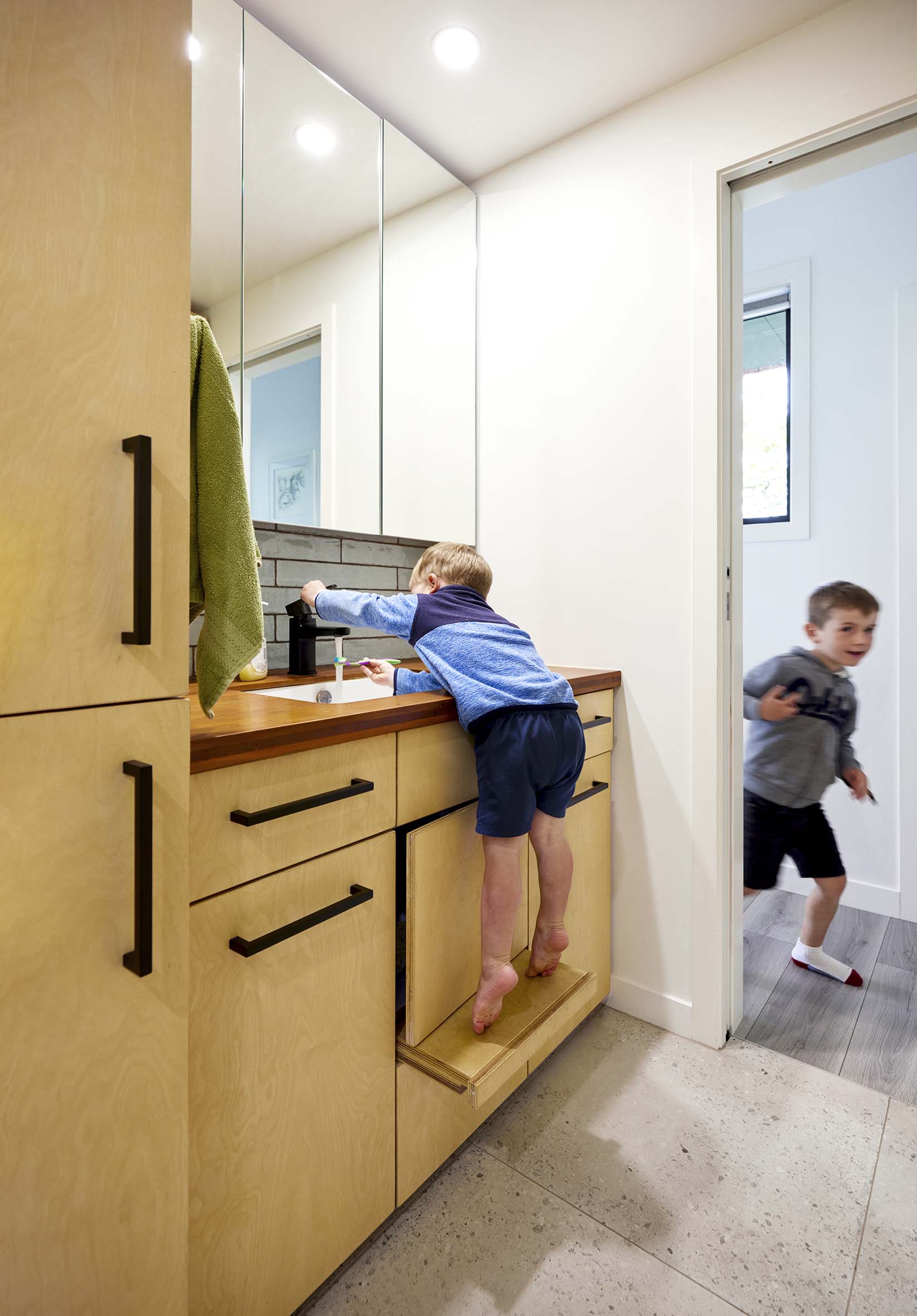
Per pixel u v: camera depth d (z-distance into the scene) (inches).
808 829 80.1
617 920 67.8
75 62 22.8
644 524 64.9
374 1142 40.7
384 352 67.9
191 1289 30.9
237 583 33.1
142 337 25.0
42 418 22.4
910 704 85.1
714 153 59.3
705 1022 62.4
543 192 71.3
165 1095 26.9
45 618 22.7
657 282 63.4
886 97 51.1
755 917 89.9
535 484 72.9
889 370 85.8
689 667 62.6
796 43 55.1
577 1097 55.5
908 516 84.5
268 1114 34.1
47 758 22.9
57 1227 23.8
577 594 69.7
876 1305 38.4
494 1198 45.8
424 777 43.9
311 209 61.0
